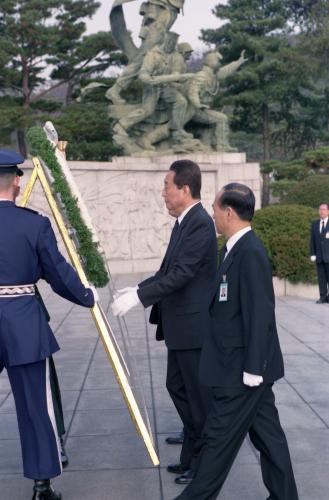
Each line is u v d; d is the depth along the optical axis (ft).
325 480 14.17
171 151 71.56
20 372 12.59
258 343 11.15
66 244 13.91
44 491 12.85
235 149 75.66
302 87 134.10
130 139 71.67
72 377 23.53
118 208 63.31
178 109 72.02
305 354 26.78
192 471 14.12
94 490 13.82
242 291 11.46
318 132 140.36
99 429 17.76
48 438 12.71
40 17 101.24
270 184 104.06
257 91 122.83
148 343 29.32
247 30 128.98
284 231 46.09
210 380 11.73
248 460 15.35
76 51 107.14
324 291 41.96
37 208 55.16
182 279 13.52
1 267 12.51
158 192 66.74
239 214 11.87
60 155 14.74
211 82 74.54
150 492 13.66
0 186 12.91
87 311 39.47
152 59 69.97
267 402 11.75
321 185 74.49
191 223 13.87
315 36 124.47
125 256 64.08
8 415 19.24
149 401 20.35
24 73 106.73
